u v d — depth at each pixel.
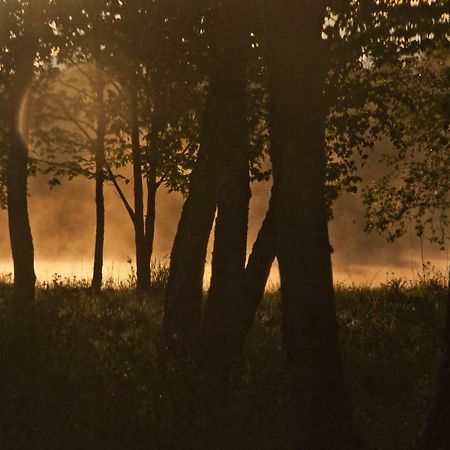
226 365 30.75
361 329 46.47
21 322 38.88
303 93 23.36
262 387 29.31
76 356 34.31
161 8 44.25
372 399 34.00
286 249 23.48
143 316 54.88
